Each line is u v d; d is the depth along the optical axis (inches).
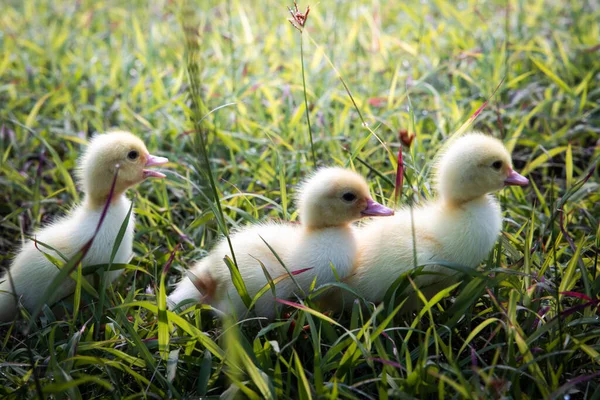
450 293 23.6
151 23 41.4
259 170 29.7
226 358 20.8
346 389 20.4
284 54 39.1
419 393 20.3
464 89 34.0
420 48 37.6
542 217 26.5
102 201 25.0
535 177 30.7
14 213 27.4
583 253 24.5
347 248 23.5
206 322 23.7
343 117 31.9
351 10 44.2
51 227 25.5
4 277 24.9
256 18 43.4
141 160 25.2
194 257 26.2
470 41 37.8
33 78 36.4
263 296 23.1
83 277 23.2
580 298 22.5
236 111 33.1
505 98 33.9
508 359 20.6
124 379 22.2
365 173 29.5
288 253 23.6
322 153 30.9
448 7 40.8
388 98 32.9
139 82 35.1
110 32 42.5
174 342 21.8
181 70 36.3
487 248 23.4
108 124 34.4
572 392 20.4
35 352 22.5
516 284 22.7
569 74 34.5
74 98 35.8
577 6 39.6
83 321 23.4
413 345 22.4
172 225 27.0
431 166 25.9
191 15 22.0
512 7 40.5
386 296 22.1
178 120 33.2
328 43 38.3
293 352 20.9
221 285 23.5
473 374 20.4
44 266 24.3
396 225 23.6
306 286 23.2
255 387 20.8
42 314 24.4
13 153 33.0
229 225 26.6
